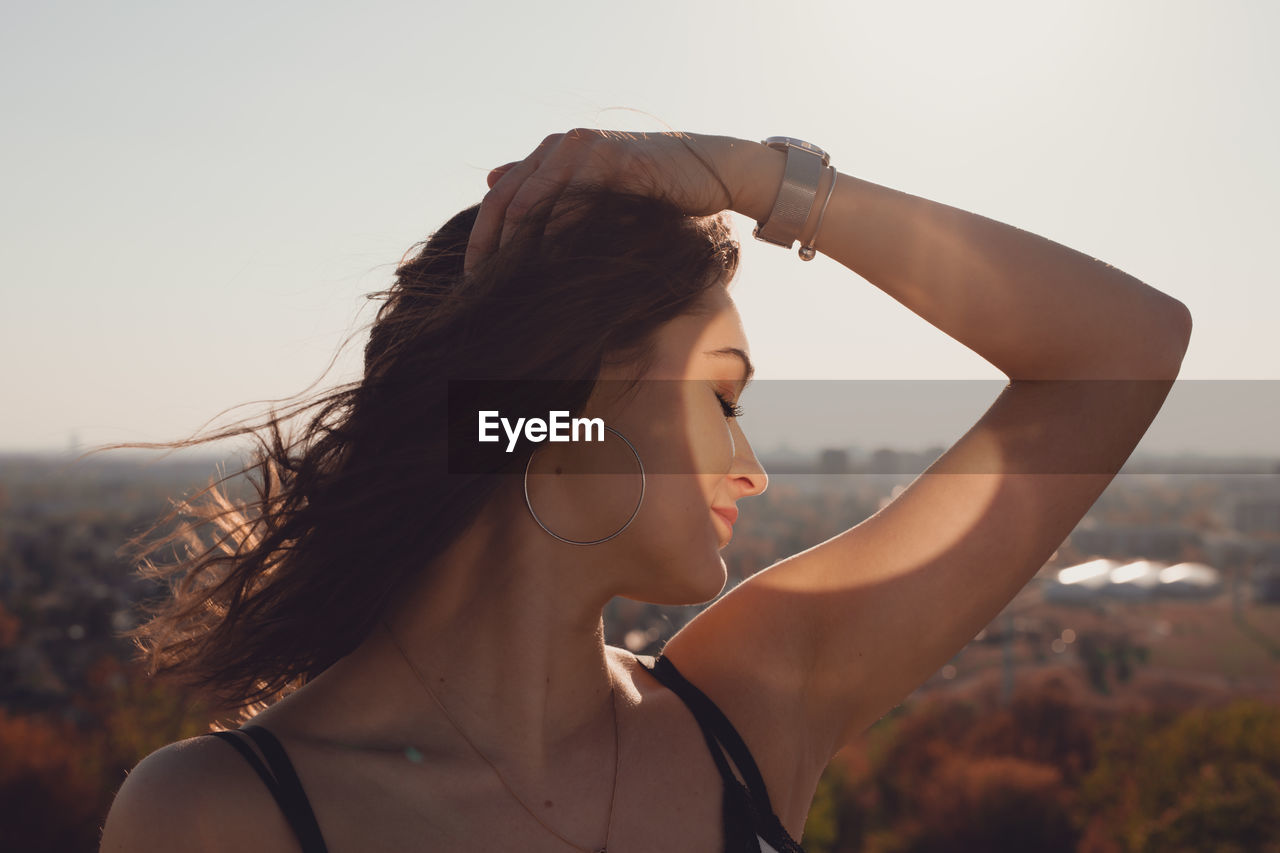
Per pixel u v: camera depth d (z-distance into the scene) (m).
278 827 0.84
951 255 1.18
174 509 1.14
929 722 42.12
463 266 1.06
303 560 0.99
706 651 1.25
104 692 35.56
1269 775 33.16
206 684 1.06
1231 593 78.81
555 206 0.99
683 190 1.06
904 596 1.22
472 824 0.92
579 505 0.99
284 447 1.05
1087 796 35.19
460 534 0.98
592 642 1.06
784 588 1.28
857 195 1.17
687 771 1.07
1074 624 67.06
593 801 1.00
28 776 31.91
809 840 36.22
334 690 0.97
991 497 1.22
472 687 0.99
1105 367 1.19
